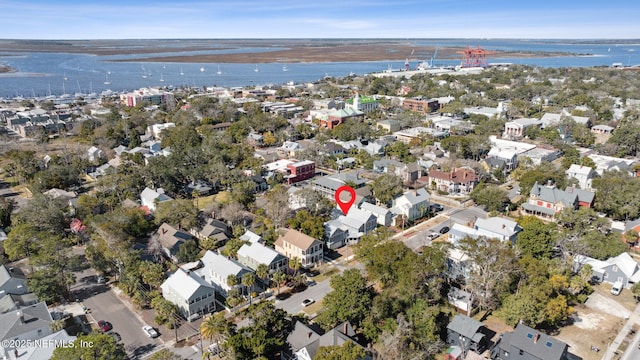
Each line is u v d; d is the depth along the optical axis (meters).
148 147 178.75
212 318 65.75
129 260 82.62
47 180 129.88
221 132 193.50
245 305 77.94
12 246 88.56
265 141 189.88
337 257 96.69
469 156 167.00
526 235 88.19
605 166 143.38
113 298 80.50
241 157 156.25
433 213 118.25
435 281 75.06
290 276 86.94
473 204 125.12
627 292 82.69
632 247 96.94
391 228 109.75
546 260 84.44
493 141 180.62
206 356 62.47
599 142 186.25
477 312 76.44
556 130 188.50
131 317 74.81
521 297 70.94
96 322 73.06
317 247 92.88
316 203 111.12
